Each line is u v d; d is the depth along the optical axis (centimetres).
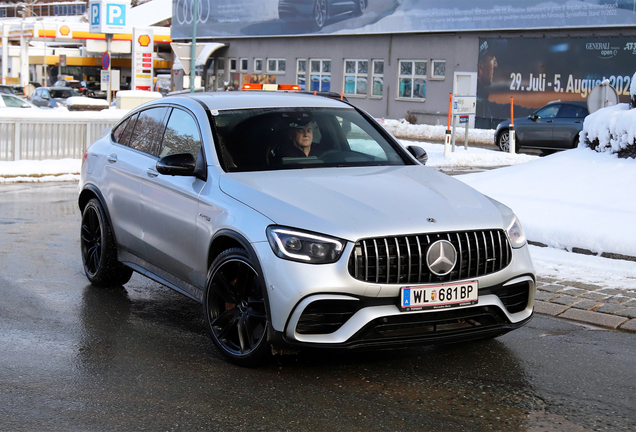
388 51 3797
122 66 7369
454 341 475
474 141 3119
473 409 423
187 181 553
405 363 500
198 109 588
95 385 453
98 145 724
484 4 3284
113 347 526
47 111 1700
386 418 409
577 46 3002
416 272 457
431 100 3597
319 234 448
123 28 4662
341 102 641
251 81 4566
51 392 440
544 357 516
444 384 462
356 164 569
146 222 604
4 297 652
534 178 1040
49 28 6319
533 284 501
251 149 552
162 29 6469
